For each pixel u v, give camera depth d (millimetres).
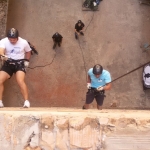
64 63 12234
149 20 12711
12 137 3639
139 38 12539
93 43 12414
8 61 6547
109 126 3627
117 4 12766
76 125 3602
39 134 3656
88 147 3623
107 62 12305
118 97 12039
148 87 11750
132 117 3705
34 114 3723
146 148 3611
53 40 12188
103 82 7371
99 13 12648
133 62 12320
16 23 12312
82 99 11992
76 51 12336
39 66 12125
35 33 12336
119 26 12609
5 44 6480
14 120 3656
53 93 12008
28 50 6734
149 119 3662
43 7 12570
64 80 12109
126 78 12195
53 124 3654
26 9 12477
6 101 11562
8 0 11625
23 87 6555
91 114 3912
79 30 12109
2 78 6527
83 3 12602
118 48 12422
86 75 12195
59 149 3633
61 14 12562
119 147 3621
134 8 12773
